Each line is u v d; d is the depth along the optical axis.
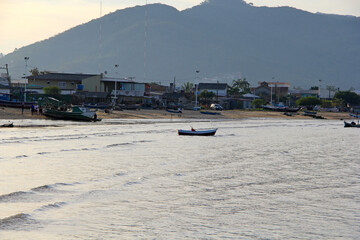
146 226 38.81
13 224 37.69
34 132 106.81
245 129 152.75
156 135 116.62
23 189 49.12
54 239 35.00
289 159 79.81
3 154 71.75
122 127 136.00
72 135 104.75
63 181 54.06
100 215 41.31
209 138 115.31
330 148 100.06
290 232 38.50
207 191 51.97
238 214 43.12
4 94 191.38
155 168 65.44
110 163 68.38
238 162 73.94
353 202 48.69
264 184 56.78
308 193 52.47
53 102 149.38
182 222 40.19
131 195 48.88
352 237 37.72
